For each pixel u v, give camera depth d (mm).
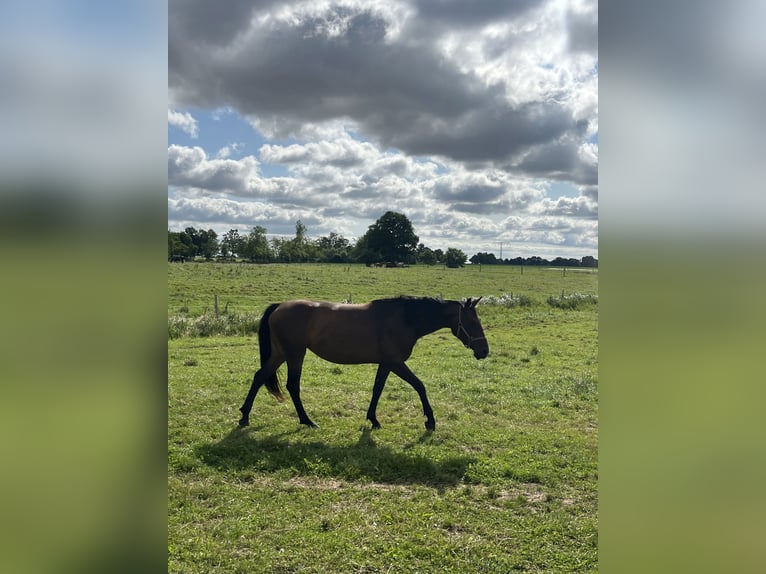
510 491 5121
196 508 4535
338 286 32469
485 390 9242
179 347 12711
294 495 4871
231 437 6379
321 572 3629
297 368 7098
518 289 34656
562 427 7285
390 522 4387
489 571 3707
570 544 4105
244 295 25531
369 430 6875
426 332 7262
